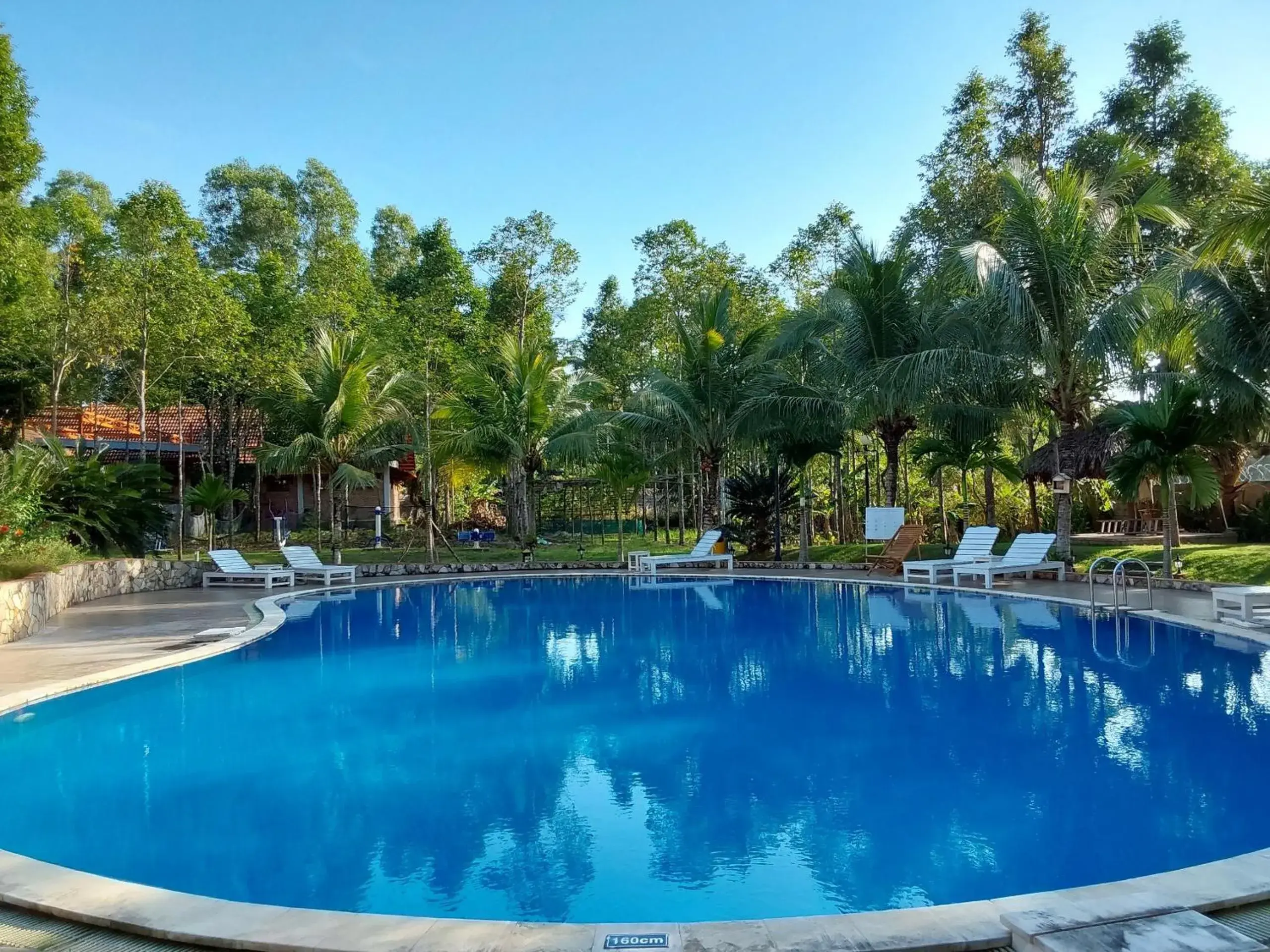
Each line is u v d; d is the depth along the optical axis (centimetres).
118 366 2170
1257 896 309
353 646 1058
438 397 2359
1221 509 2105
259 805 501
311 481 3066
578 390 2461
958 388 1750
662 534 3156
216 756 600
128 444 2581
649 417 2228
